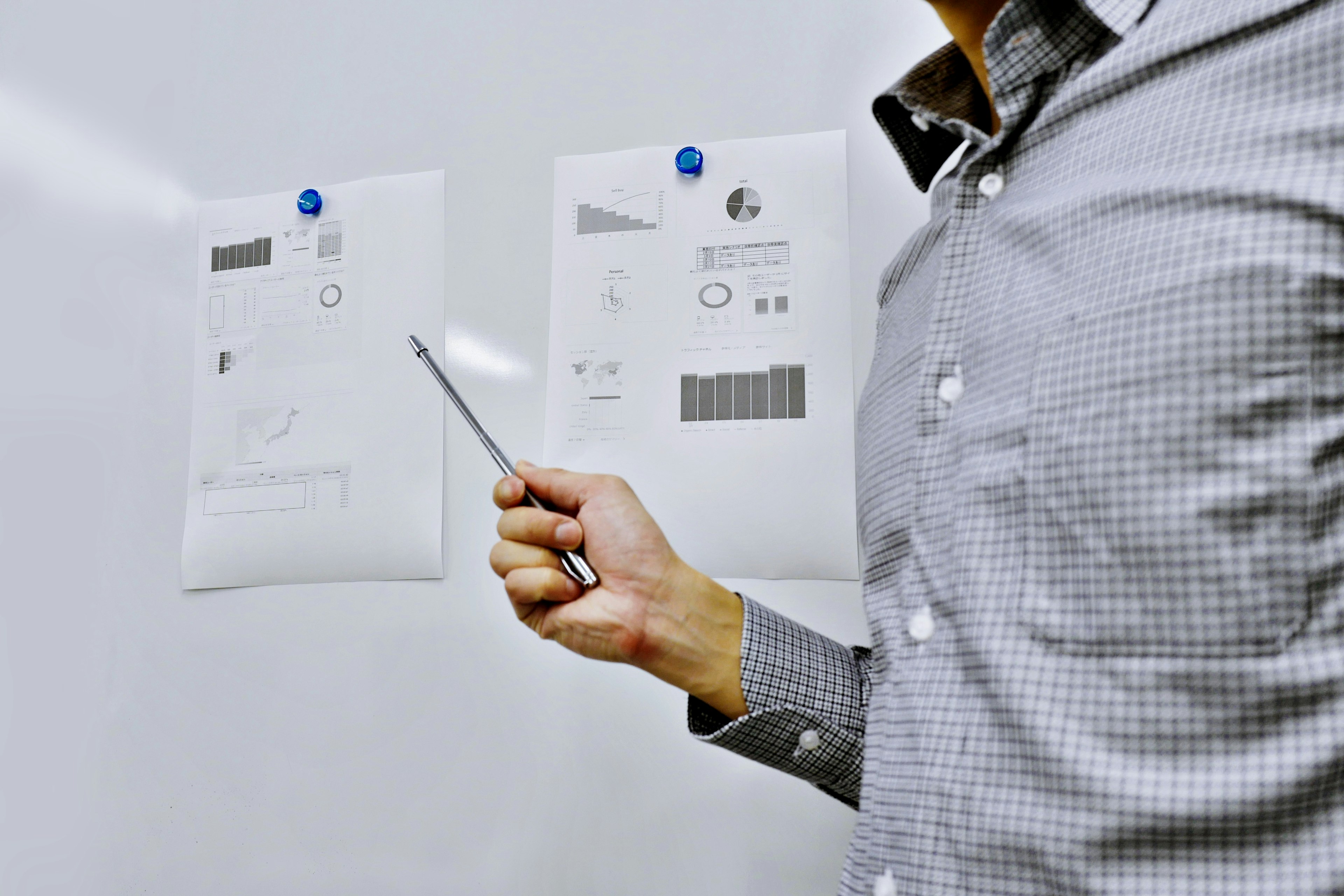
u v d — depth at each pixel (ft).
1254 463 1.07
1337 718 1.02
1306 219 1.08
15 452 3.87
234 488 3.67
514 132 3.63
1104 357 1.18
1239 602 1.06
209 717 3.53
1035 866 1.14
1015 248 1.41
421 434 3.51
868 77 3.32
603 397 3.35
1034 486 1.23
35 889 3.54
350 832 3.33
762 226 3.33
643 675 3.20
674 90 3.49
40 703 3.67
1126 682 1.12
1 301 4.00
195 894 3.42
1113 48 1.46
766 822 3.00
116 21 4.14
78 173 4.05
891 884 1.31
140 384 3.86
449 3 3.80
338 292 3.71
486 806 3.22
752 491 3.17
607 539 1.92
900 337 1.82
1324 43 1.13
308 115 3.88
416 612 3.42
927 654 1.37
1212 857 1.05
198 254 3.90
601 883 3.08
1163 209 1.19
